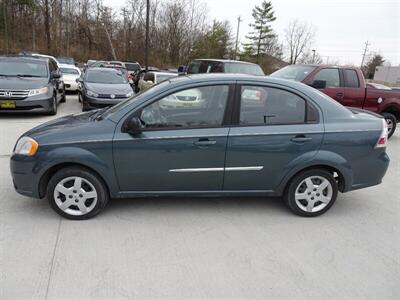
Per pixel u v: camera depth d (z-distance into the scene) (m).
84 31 44.66
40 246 3.00
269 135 3.51
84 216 3.51
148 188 3.56
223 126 3.48
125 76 11.52
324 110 3.67
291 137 3.54
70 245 3.04
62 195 3.48
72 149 3.31
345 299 2.54
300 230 3.53
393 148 7.66
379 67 59.12
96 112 3.99
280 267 2.88
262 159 3.56
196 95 3.46
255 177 3.63
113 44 45.66
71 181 3.46
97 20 44.72
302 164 3.62
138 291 2.51
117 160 3.39
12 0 38.94
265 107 3.56
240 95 3.51
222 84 3.50
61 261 2.81
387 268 2.94
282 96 3.60
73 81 15.04
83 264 2.78
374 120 3.81
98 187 3.47
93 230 3.32
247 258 2.98
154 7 45.94
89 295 2.44
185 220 3.62
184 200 4.10
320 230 3.56
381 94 7.89
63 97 12.16
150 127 3.40
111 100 9.82
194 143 3.42
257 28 57.62
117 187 3.50
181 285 2.59
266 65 58.19
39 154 3.32
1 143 6.29
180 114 3.46
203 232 3.39
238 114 3.51
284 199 3.87
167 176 3.50
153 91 3.48
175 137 3.39
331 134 3.60
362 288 2.67
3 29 38.91
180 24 47.91
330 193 3.81
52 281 2.57
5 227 3.30
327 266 2.93
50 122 3.85
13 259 2.81
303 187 3.78
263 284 2.65
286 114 3.60
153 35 46.56
